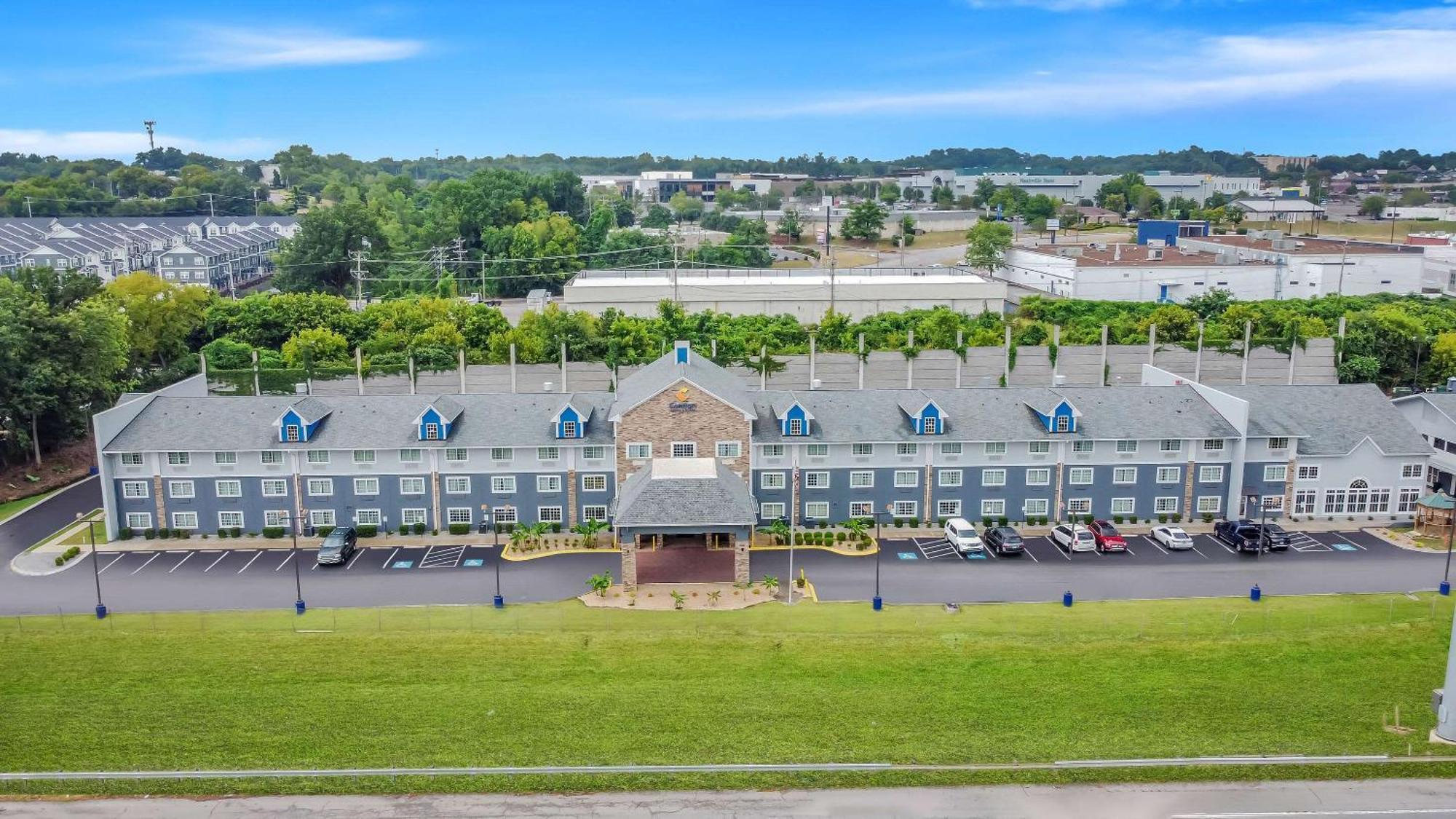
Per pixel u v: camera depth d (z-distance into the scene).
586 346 125.94
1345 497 83.81
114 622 65.81
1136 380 118.62
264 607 68.38
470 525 81.75
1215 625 64.50
